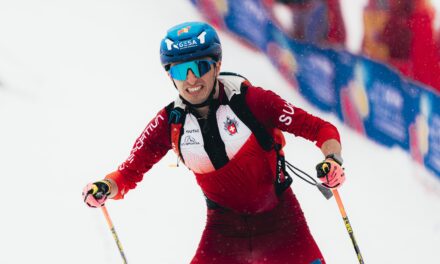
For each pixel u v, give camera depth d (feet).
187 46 36.27
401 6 93.40
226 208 40.32
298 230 40.40
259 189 39.19
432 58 89.86
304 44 100.83
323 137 37.06
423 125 88.69
